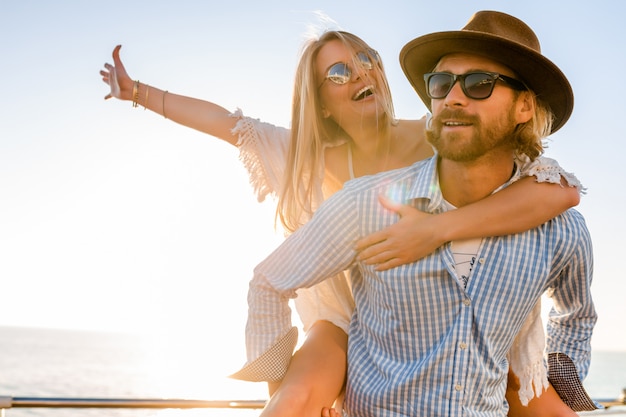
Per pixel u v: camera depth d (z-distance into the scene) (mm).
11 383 84875
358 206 2277
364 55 2947
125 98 3482
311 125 2973
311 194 2928
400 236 2201
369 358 2395
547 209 2223
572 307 2518
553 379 2625
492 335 2229
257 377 2467
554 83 2182
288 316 2475
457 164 2230
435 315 2225
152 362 118938
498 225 2197
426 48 2250
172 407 3109
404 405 2258
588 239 2354
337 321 2705
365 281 2373
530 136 2244
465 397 2205
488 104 2115
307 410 2371
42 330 145500
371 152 3033
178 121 3416
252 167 3209
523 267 2229
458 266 2229
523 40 2275
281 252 2402
